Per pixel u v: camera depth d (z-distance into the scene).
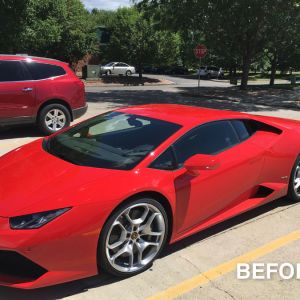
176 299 3.16
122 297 3.15
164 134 3.88
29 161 3.78
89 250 3.10
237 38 27.66
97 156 3.69
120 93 24.83
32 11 22.61
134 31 37.25
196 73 57.69
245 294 3.27
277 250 3.98
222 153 4.16
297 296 3.27
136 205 3.35
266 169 4.59
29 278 2.99
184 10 24.06
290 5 23.20
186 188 3.70
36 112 8.76
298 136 5.00
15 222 2.91
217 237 4.19
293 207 5.06
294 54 33.69
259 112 17.25
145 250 3.55
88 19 38.75
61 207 3.01
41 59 8.90
